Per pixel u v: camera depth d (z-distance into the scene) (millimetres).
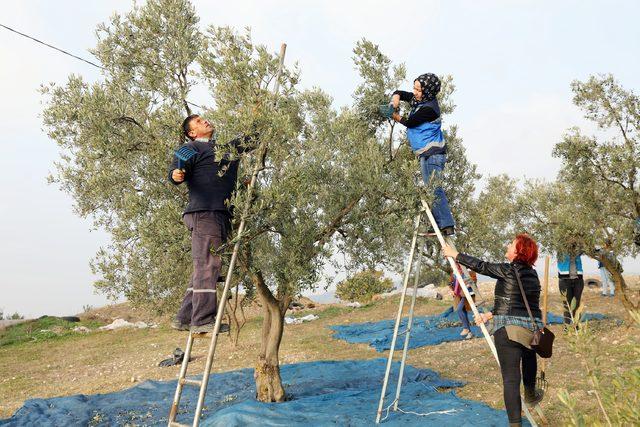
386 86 9055
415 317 20688
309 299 28109
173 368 14664
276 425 7645
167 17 8578
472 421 7293
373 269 9500
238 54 6871
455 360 12242
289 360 14664
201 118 6535
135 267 9852
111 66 8734
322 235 9016
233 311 16922
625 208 13047
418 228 8109
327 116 9383
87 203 9336
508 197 14344
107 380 13852
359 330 18781
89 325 23719
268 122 6547
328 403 8906
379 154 8609
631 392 3588
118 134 8352
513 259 6344
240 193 6523
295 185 6926
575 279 13047
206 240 6082
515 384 6031
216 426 7746
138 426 8734
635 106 12789
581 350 3938
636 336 11383
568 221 12445
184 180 6199
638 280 21906
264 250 9320
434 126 7770
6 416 10492
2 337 21625
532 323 6066
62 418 9258
